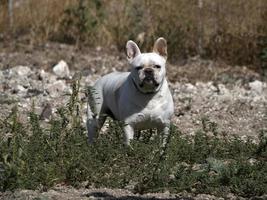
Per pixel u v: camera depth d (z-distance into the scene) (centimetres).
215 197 948
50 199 899
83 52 2183
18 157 965
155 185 958
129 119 1097
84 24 2273
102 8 2273
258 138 1305
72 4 2314
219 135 1342
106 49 2227
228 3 2161
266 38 2097
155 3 2211
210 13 2172
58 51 2180
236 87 1847
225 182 984
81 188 972
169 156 1042
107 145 1059
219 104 1611
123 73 1173
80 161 995
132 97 1088
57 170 984
